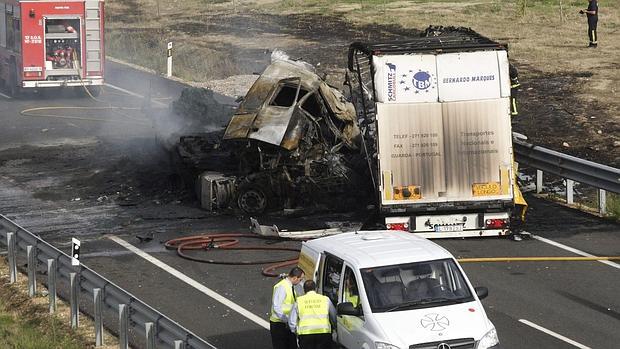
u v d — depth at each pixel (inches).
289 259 1877.5
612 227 2084.2
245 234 2028.8
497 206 1939.0
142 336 1556.3
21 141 3006.9
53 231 2110.0
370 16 5310.0
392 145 1925.4
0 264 1943.9
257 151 2192.4
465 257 1878.7
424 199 1930.4
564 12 5093.5
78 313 1603.1
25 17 3570.4
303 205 2191.2
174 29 5251.0
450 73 1937.7
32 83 3604.8
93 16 3644.2
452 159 1931.6
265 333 1525.6
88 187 2475.4
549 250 1923.0
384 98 1926.7
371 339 1248.8
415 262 1334.9
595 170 2146.9
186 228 2108.8
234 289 1731.1
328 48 4475.9
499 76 1942.7
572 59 4057.6
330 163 2175.2
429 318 1263.5
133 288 1743.4
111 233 2085.4
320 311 1299.2
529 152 2324.1
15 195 2418.8
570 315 1577.3
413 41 2097.7
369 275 1315.2
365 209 2183.8
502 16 5068.9
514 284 1727.4
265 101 2209.6
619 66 3900.1
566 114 3206.2
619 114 3186.5
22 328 1609.3
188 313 1617.9
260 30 5078.7
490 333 1257.4
